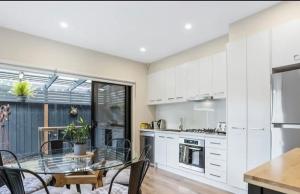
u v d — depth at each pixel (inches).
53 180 97.6
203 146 143.9
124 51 181.3
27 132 219.0
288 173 40.8
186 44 165.9
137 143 205.5
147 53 187.9
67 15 115.3
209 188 132.8
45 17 117.5
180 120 193.8
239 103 119.0
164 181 147.3
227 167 124.1
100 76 181.3
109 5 105.0
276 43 104.7
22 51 138.6
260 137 108.2
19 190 69.2
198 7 108.5
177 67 181.6
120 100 203.3
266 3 107.6
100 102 187.8
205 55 163.3
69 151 124.3
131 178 72.8
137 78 211.0
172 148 170.1
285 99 97.5
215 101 164.9
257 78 111.3
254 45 113.8
